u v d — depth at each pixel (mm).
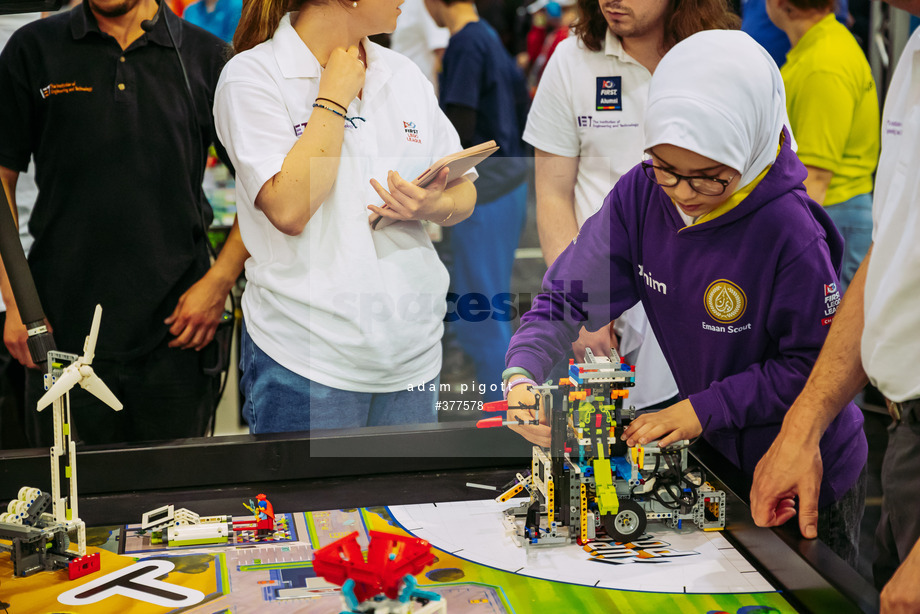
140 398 2242
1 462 1392
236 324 2715
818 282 1391
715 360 1534
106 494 1407
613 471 1268
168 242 2170
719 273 1461
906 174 1243
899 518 1334
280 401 1671
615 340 2084
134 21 2068
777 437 1327
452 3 2570
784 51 2543
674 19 2068
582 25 2162
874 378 1296
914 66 1260
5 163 2129
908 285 1218
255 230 1722
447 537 1244
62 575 1122
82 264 2139
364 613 827
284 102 1646
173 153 2131
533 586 1106
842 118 2422
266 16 1672
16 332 2180
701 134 1241
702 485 1292
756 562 1182
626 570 1151
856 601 980
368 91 1684
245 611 1035
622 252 1609
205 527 1236
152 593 1080
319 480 1469
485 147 1401
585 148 2211
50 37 2066
